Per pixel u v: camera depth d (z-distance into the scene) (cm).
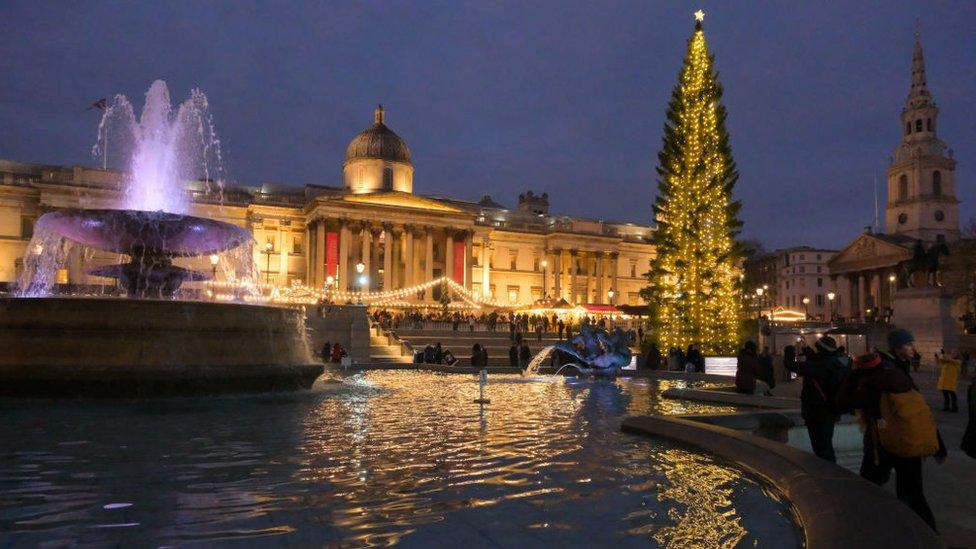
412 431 1081
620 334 2830
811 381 852
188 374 1472
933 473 945
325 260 7769
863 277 9931
